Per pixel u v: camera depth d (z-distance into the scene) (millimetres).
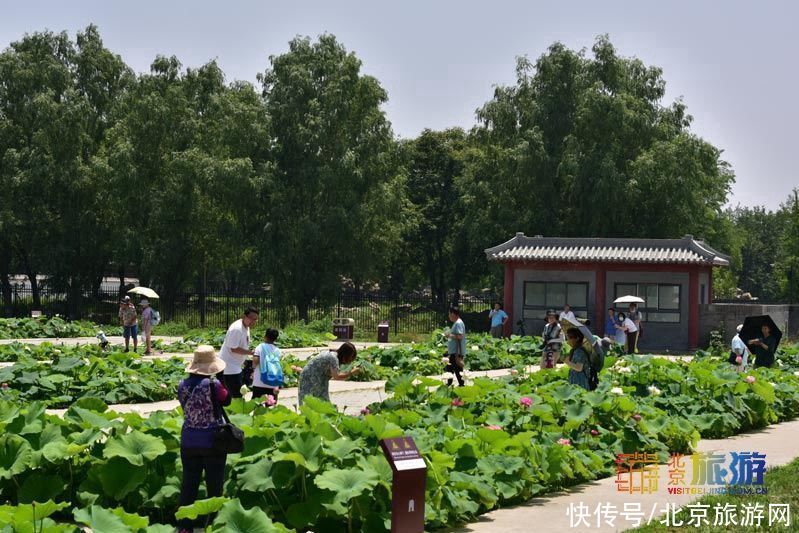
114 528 6895
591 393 13391
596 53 53531
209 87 57531
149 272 52312
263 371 14219
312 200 51719
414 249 72812
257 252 50688
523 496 10320
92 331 39656
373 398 19562
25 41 54688
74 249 52094
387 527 8289
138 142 52281
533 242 41625
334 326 41250
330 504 8180
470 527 9094
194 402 8406
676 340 39344
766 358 23344
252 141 50969
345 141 51875
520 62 55625
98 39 56625
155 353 30938
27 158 50812
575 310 40500
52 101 50875
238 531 6957
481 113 56062
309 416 9508
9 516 6766
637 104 51938
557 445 11055
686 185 50406
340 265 53281
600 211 50281
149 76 53375
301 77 50875
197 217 53375
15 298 53219
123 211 52000
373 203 52438
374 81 51844
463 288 81625
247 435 9078
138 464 8672
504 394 13602
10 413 10273
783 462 12984
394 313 51094
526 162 51906
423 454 9203
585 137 52312
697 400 16219
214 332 35281
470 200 56375
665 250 39875
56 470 9203
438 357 26938
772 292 121312
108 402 18047
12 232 50062
